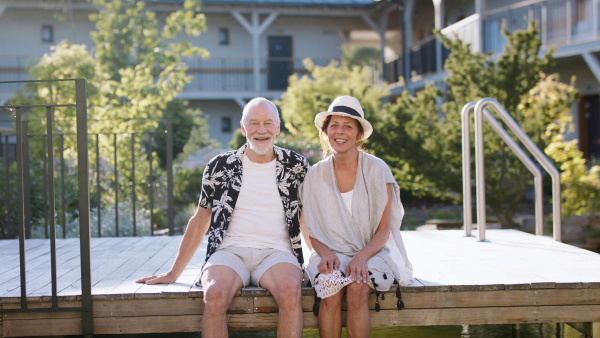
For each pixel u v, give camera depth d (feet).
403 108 22.70
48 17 58.08
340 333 9.28
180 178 34.68
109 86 30.07
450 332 12.20
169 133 17.10
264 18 62.64
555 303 9.78
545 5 38.01
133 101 27.76
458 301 9.70
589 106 40.52
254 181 9.74
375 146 22.62
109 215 22.02
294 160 9.87
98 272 11.32
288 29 63.46
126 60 41.57
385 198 9.80
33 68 32.42
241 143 44.93
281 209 9.78
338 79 44.06
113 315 9.51
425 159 22.16
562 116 23.34
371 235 9.95
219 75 61.98
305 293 9.50
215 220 9.66
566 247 13.56
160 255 13.29
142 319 9.52
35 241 15.76
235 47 62.44
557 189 14.57
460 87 22.75
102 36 41.29
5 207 19.53
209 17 61.57
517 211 30.50
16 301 9.47
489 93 22.00
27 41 57.98
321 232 9.86
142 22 41.63
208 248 9.56
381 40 61.31
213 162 9.84
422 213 33.01
